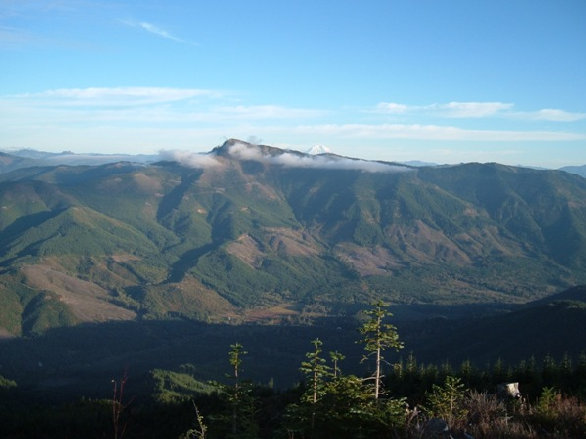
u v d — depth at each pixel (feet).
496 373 195.00
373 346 76.79
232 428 69.21
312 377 50.83
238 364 75.87
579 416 44.45
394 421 43.32
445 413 49.78
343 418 45.70
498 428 40.45
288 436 47.85
